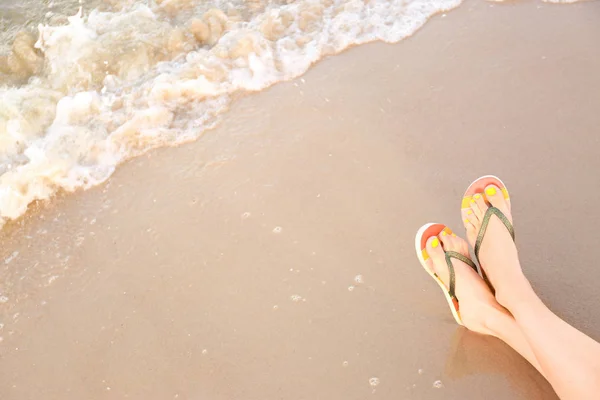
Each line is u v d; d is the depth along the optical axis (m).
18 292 2.23
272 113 2.56
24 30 2.81
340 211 2.31
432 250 2.16
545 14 2.79
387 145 2.45
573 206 2.28
